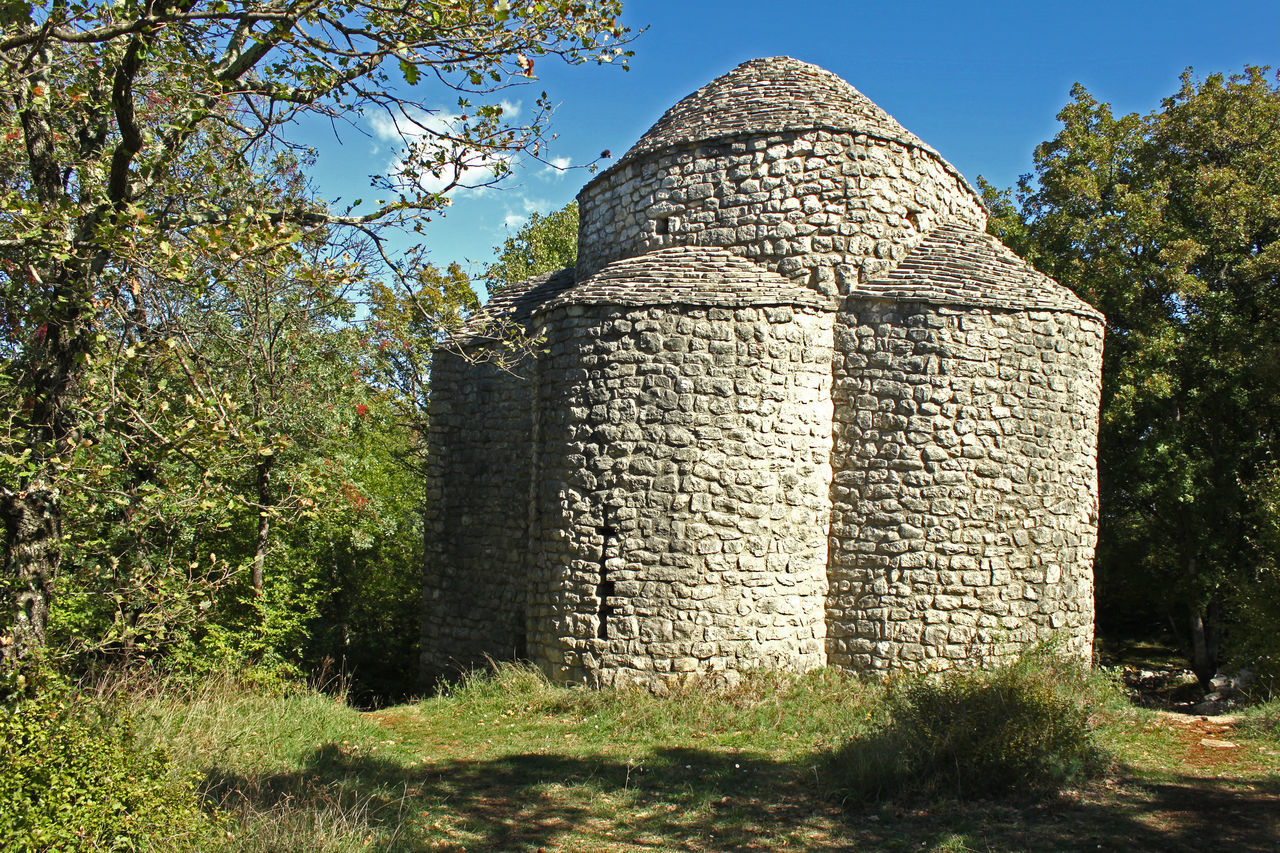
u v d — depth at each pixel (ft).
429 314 25.32
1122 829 19.12
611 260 39.91
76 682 26.61
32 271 18.58
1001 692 23.85
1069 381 35.06
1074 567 34.71
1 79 19.65
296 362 37.73
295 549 44.29
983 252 36.68
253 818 17.99
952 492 33.17
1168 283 60.18
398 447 73.46
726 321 33.09
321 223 23.03
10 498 19.76
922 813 20.53
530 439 39.58
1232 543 61.57
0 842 13.57
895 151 36.42
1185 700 58.23
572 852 18.63
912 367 33.63
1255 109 63.72
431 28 19.86
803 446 33.45
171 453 22.08
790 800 21.77
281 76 21.91
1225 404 62.08
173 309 28.14
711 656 31.71
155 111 22.68
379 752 25.66
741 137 36.22
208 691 29.09
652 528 32.12
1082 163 67.82
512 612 39.04
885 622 32.81
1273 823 19.40
